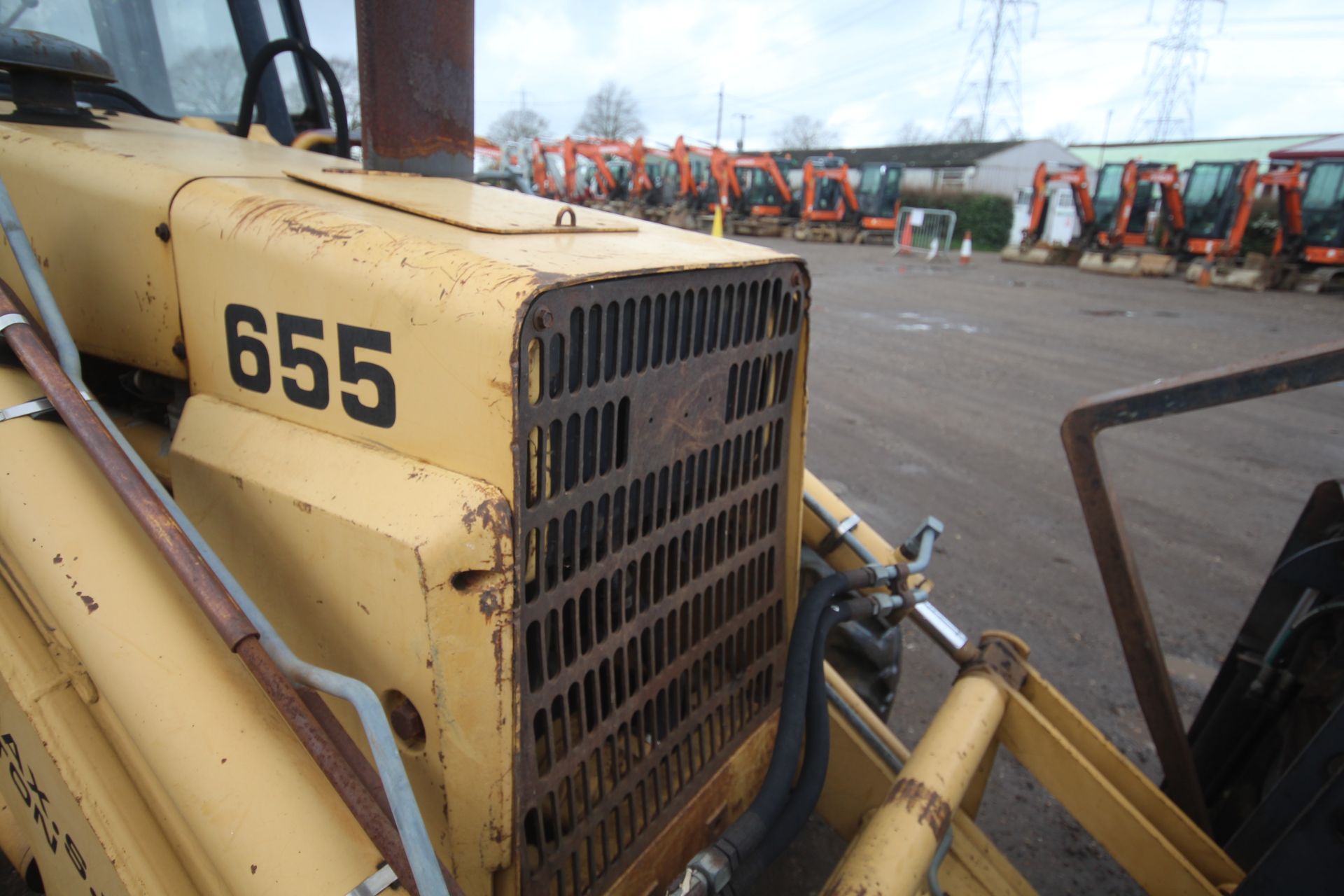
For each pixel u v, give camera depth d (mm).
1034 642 3297
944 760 1530
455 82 1785
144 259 1316
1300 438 6164
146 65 2385
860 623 2164
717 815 1525
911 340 9367
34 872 1498
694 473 1298
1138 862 1660
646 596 1268
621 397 1110
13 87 1656
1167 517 4602
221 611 930
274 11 2756
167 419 1602
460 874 1089
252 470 1141
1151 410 1681
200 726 956
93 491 1125
